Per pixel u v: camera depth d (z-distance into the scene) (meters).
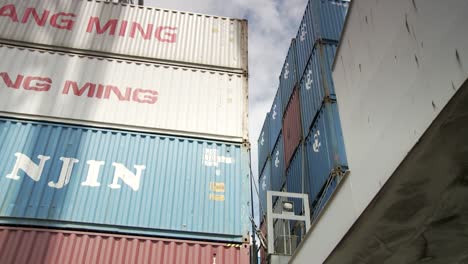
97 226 9.50
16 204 9.50
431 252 6.09
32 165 10.19
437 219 5.39
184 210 10.05
